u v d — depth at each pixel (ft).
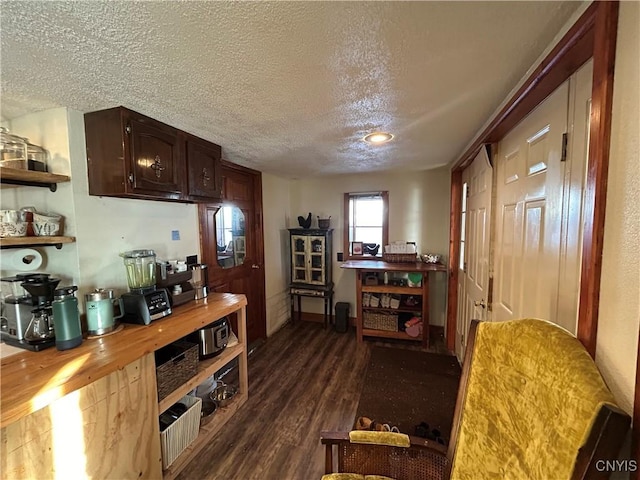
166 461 5.08
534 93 3.85
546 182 3.93
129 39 3.02
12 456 3.16
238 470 5.42
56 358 4.03
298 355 10.16
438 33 3.01
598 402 1.99
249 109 4.99
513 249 5.06
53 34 2.91
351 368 9.23
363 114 5.26
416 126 5.94
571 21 2.79
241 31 2.92
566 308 3.41
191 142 6.36
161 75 3.81
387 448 3.79
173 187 5.90
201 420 6.31
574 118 3.29
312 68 3.68
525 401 2.69
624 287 2.13
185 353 5.54
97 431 3.92
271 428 6.52
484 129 5.76
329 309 13.34
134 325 5.30
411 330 10.86
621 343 2.16
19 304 4.37
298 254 12.83
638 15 2.02
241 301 7.04
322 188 13.11
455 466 3.32
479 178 7.08
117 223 5.82
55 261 5.24
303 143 7.19
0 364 3.88
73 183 5.02
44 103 4.71
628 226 2.10
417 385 8.27
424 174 11.69
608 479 1.88
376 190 12.33
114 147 4.96
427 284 10.59
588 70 3.05
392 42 3.16
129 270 5.68
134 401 4.41
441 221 11.59
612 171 2.27
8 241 4.19
